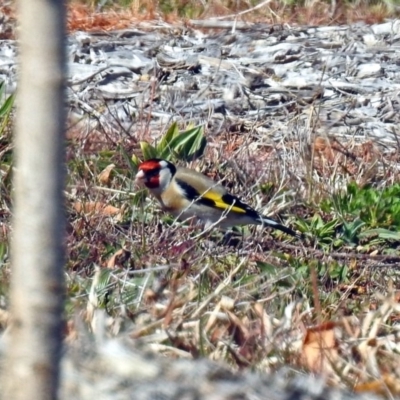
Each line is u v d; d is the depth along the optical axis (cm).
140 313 764
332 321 778
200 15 2361
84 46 1981
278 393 601
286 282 954
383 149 1508
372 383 645
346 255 1076
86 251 992
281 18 2367
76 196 1136
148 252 1005
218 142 1448
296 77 1839
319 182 1283
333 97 1748
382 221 1209
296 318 781
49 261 351
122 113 1583
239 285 870
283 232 1182
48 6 332
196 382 600
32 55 335
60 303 356
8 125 1264
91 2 2325
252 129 1479
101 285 838
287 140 1462
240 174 1312
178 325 730
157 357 638
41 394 360
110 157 1284
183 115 1598
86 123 1393
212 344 713
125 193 1173
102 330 658
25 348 358
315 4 2403
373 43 2105
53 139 341
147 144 1313
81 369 600
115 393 579
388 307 791
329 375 667
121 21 2228
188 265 920
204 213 1175
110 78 1773
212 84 1773
